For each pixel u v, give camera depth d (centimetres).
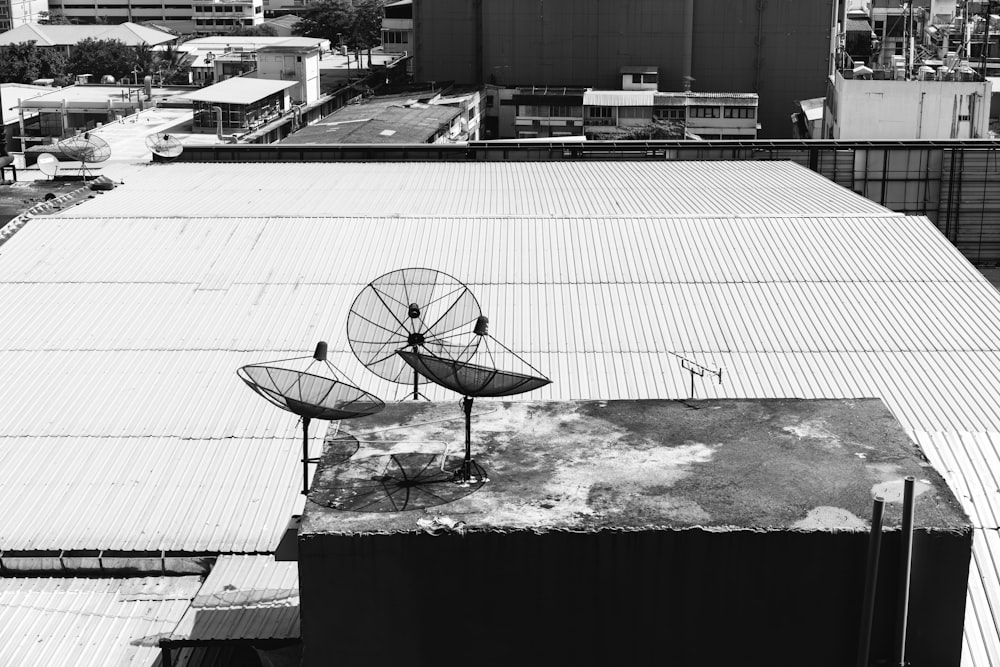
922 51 11456
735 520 2420
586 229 5225
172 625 3120
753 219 5331
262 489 3603
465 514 2469
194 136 12206
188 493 3591
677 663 2461
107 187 6500
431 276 4356
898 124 9075
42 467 3703
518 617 2444
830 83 10881
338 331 4438
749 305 4628
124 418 3934
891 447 2717
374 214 5372
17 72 19312
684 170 7038
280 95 13625
